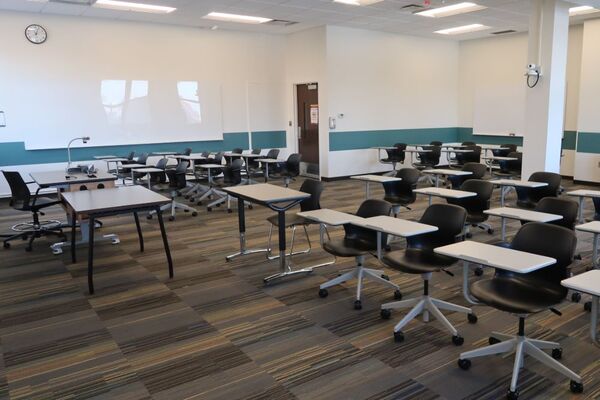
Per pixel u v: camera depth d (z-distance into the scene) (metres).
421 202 7.63
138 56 9.17
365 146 10.77
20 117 8.22
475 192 4.96
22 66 8.12
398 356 2.90
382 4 7.83
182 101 9.77
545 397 2.45
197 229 6.15
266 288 4.06
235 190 4.52
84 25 8.57
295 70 10.74
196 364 2.85
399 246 5.21
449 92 12.16
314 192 4.60
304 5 7.83
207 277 4.35
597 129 9.24
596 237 3.64
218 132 10.30
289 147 11.27
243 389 2.58
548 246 2.73
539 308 2.41
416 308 3.21
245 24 9.47
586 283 2.17
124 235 5.88
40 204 5.46
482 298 2.58
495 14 8.62
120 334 3.26
